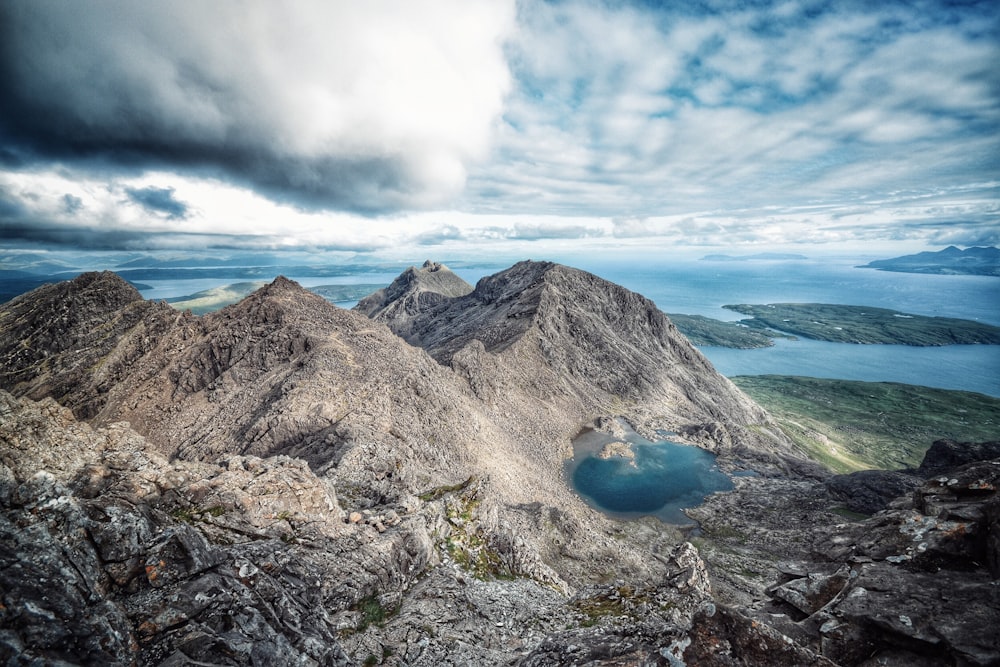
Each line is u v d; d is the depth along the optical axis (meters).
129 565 16.11
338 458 53.03
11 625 11.42
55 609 12.38
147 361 111.69
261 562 21.94
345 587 25.20
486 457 95.62
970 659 13.42
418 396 102.62
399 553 31.08
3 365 122.94
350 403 89.94
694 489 116.75
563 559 63.53
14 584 12.24
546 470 117.31
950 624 15.02
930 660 14.66
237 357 108.94
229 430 90.06
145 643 14.20
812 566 24.14
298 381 92.94
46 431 25.22
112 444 27.83
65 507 15.70
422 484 56.81
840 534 25.48
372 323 129.50
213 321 120.50
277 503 28.77
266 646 15.82
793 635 18.03
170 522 21.72
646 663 14.91
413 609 26.83
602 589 30.84
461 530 40.88
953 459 91.50
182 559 17.17
